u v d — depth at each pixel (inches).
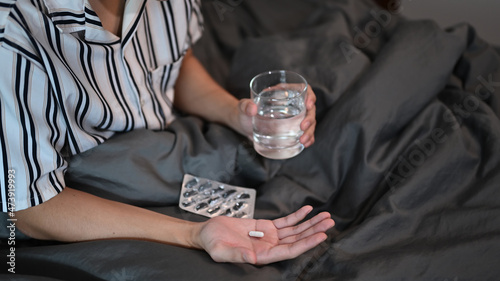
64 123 31.0
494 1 56.3
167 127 36.5
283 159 36.0
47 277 28.5
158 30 35.6
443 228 31.9
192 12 38.9
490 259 30.0
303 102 33.9
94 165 32.8
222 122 38.3
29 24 29.5
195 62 40.8
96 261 29.4
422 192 33.5
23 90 29.0
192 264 29.1
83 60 31.7
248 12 50.0
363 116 35.7
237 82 41.6
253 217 33.0
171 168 34.4
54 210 30.4
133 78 34.0
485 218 31.8
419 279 29.5
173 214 33.3
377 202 33.0
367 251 30.9
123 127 34.2
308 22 48.0
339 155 35.4
